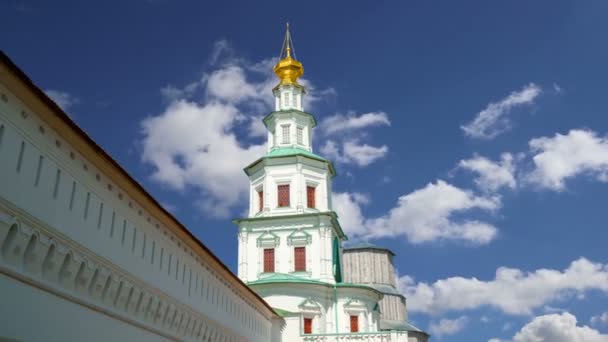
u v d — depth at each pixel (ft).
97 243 56.49
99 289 57.62
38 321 47.29
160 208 69.31
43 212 47.67
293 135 183.52
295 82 196.85
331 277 159.94
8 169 43.21
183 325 78.28
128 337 63.21
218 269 92.12
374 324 162.09
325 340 136.15
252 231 168.25
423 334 270.87
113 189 60.08
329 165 178.19
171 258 74.84
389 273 282.77
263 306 122.11
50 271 49.52
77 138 52.24
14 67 42.22
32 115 46.32
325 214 163.84
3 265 42.93
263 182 173.78
